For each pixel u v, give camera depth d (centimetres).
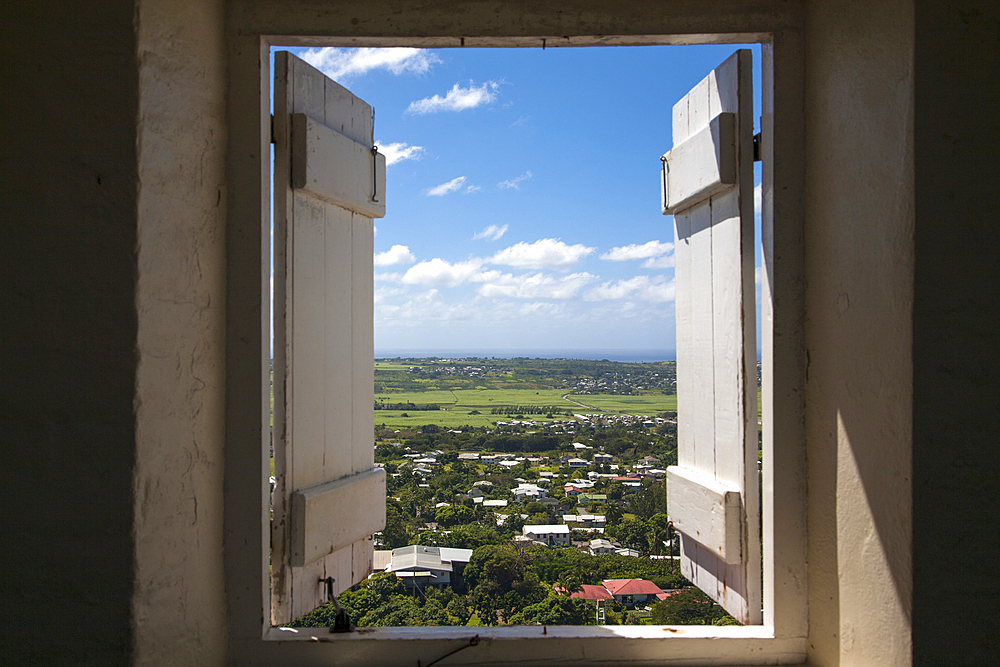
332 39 159
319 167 170
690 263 200
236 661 152
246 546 153
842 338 141
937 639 117
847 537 139
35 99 119
